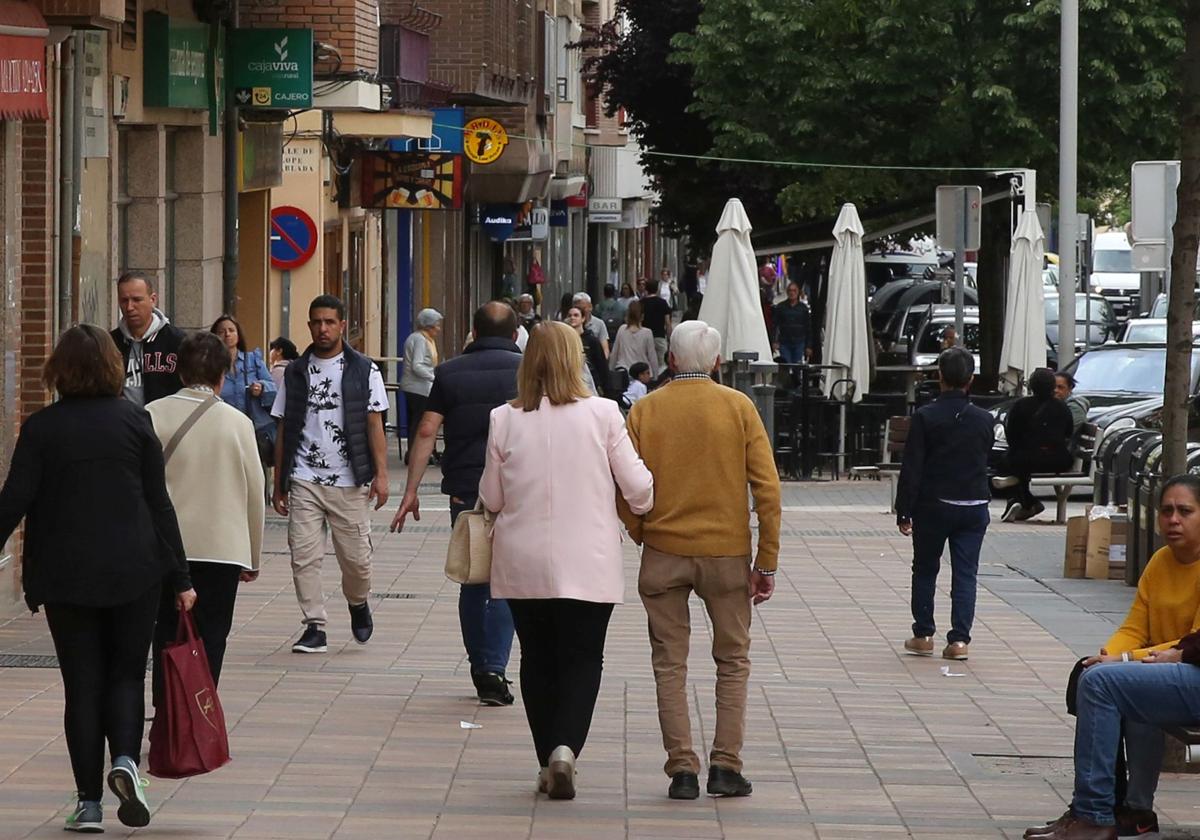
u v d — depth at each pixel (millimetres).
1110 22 61312
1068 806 17125
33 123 28328
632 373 50438
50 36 26734
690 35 70188
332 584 30672
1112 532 33562
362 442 24188
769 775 18312
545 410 17297
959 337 46625
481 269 94312
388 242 72688
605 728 20344
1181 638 16125
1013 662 25250
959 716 21547
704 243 86500
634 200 142000
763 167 68125
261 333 48906
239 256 48562
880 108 65125
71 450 15594
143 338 22203
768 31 66750
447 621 27281
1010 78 62562
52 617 15695
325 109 47656
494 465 17375
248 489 18656
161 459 15977
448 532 38375
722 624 17422
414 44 57500
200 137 39844
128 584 15578
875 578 33094
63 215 29672
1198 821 16703
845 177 65125
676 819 16391
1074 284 54219
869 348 58312
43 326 28531
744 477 17422
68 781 17125
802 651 25844
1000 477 46969
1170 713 15578
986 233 64250
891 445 45844
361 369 24266
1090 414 48688
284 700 21203
